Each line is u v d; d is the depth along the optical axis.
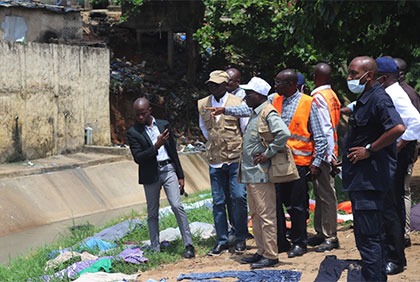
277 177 6.76
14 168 14.99
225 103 7.73
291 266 6.92
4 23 17.27
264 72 22.08
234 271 6.81
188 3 22.59
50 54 17.05
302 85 7.93
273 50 19.94
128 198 16.23
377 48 12.36
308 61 18.52
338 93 20.22
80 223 13.63
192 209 11.26
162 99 22.25
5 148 15.55
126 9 23.12
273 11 19.19
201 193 15.79
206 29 20.64
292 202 7.35
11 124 15.71
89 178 16.02
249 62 23.42
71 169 15.93
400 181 6.25
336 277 6.25
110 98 20.92
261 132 6.76
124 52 24.39
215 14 20.45
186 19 22.78
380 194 5.40
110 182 16.38
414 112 6.00
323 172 7.51
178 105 22.44
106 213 14.94
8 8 17.33
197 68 24.58
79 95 18.33
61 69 17.52
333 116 7.35
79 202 14.91
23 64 16.03
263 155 6.75
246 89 6.84
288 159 6.81
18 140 15.96
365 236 5.44
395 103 6.04
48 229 13.17
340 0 10.28
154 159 7.96
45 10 18.58
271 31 19.09
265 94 6.85
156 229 8.22
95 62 18.98
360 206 5.41
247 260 7.32
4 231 12.64
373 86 5.44
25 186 14.27
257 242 7.15
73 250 8.87
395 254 6.23
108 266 7.55
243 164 6.98
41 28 18.61
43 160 16.61
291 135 7.30
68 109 17.86
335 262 6.62
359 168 5.40
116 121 21.05
